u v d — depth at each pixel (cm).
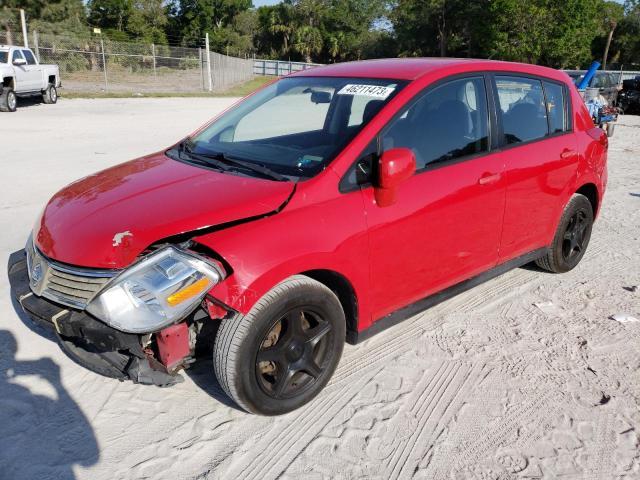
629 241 608
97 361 286
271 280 275
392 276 339
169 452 282
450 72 372
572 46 4588
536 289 476
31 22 3981
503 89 406
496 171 387
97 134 1291
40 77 1958
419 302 370
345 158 316
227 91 3438
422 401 326
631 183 905
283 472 272
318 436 296
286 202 295
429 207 345
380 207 321
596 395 335
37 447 283
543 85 445
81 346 292
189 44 6944
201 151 381
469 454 287
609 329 411
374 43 7338
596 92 1473
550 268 493
